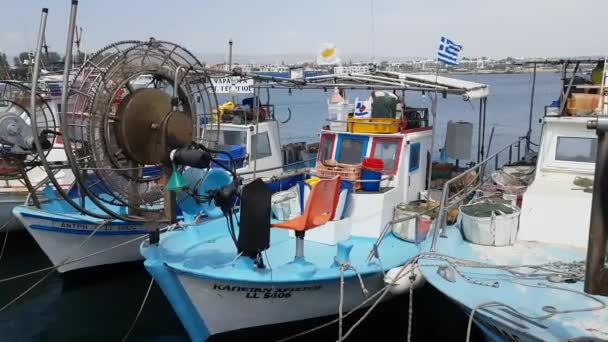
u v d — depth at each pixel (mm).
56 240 10297
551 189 7863
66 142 5516
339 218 8172
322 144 9578
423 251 7285
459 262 6531
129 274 11266
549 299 5773
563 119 8453
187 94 7012
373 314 8703
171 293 7129
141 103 6129
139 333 9000
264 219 6398
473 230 7430
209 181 7805
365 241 8219
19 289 10758
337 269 6965
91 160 5961
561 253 7016
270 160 13086
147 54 6402
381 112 9141
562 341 4938
